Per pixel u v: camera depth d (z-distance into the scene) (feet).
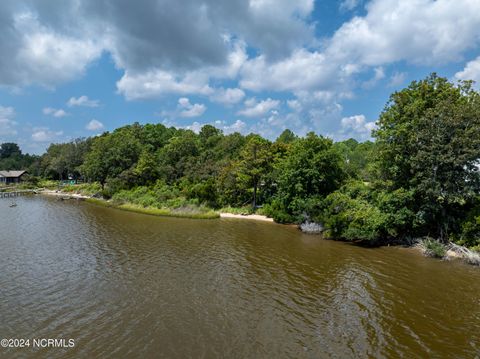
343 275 72.69
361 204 107.14
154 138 354.95
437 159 89.10
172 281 67.15
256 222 143.43
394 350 43.14
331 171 135.13
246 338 45.34
